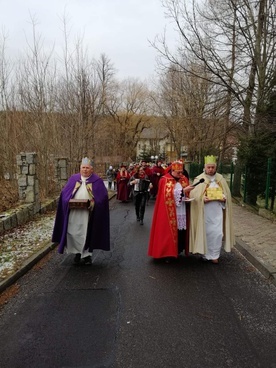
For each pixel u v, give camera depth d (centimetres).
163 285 481
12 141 1238
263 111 1256
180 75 2352
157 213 585
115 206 1425
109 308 407
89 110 1875
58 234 582
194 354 312
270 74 1274
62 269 554
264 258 578
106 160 4294
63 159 1415
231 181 1639
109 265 574
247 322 372
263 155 1213
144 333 348
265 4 1243
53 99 1408
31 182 972
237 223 927
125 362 300
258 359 305
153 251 586
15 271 512
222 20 1324
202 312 396
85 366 295
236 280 502
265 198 1088
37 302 426
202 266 568
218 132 1812
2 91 1222
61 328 360
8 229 787
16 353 316
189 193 581
